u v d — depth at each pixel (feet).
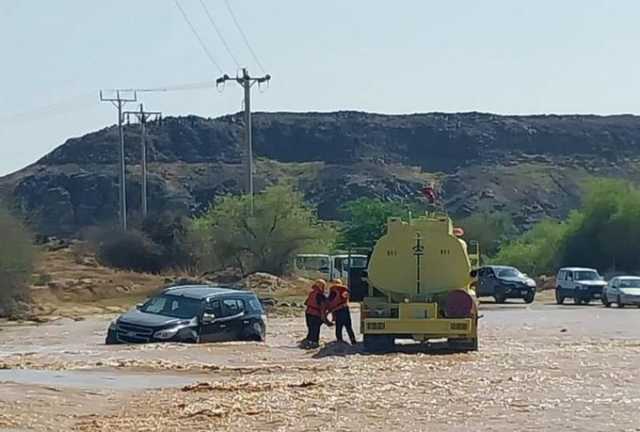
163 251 439.22
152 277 401.70
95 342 199.00
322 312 177.37
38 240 395.14
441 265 168.76
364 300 168.76
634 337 202.08
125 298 347.36
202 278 406.82
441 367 136.98
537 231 545.03
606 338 199.00
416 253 169.07
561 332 215.51
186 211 646.33
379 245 169.89
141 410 102.32
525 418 90.99
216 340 179.22
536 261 507.71
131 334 177.58
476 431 85.15
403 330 164.04
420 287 168.86
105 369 140.15
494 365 138.72
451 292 165.07
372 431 86.02
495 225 551.59
